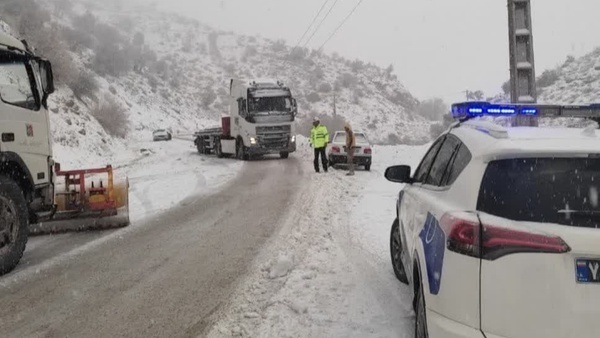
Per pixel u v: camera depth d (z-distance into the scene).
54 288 6.05
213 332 4.67
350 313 5.05
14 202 6.75
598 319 2.65
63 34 65.19
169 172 20.77
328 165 21.08
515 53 9.02
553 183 3.02
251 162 24.97
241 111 26.47
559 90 29.31
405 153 26.30
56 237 8.96
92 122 37.16
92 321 5.02
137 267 6.87
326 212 10.62
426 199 4.26
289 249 7.56
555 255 2.71
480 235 2.89
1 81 6.92
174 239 8.50
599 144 3.14
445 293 3.06
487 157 3.25
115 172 21.12
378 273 6.37
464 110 4.38
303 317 4.96
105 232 9.28
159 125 86.06
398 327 4.69
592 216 2.84
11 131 6.96
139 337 4.63
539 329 2.69
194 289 5.89
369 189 14.25
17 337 4.68
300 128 72.56
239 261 7.02
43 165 7.81
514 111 4.38
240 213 10.78
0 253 6.54
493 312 2.79
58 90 36.78
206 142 32.94
